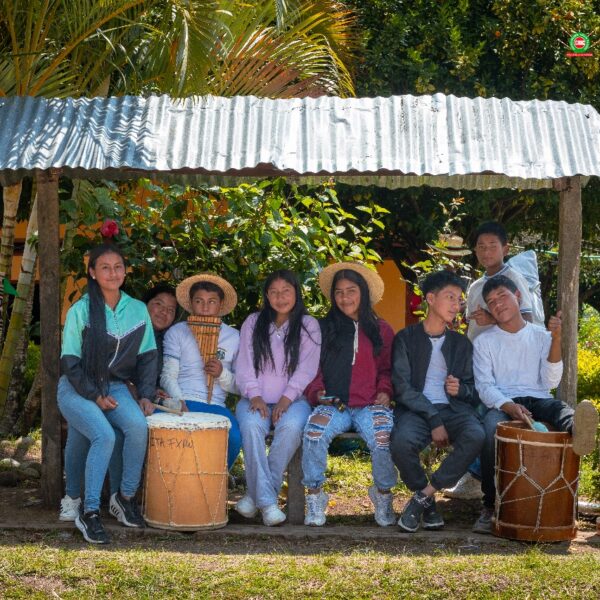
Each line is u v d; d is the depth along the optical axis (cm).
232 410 805
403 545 557
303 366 604
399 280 1320
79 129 597
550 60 1235
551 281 1484
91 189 787
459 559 512
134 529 562
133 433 560
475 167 580
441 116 621
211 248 796
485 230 649
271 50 805
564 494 555
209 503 568
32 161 567
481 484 605
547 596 474
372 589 476
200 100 631
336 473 748
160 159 577
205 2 686
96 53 789
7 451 786
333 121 615
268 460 591
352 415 604
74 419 555
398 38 1173
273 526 583
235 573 487
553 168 587
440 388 600
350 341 608
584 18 1205
